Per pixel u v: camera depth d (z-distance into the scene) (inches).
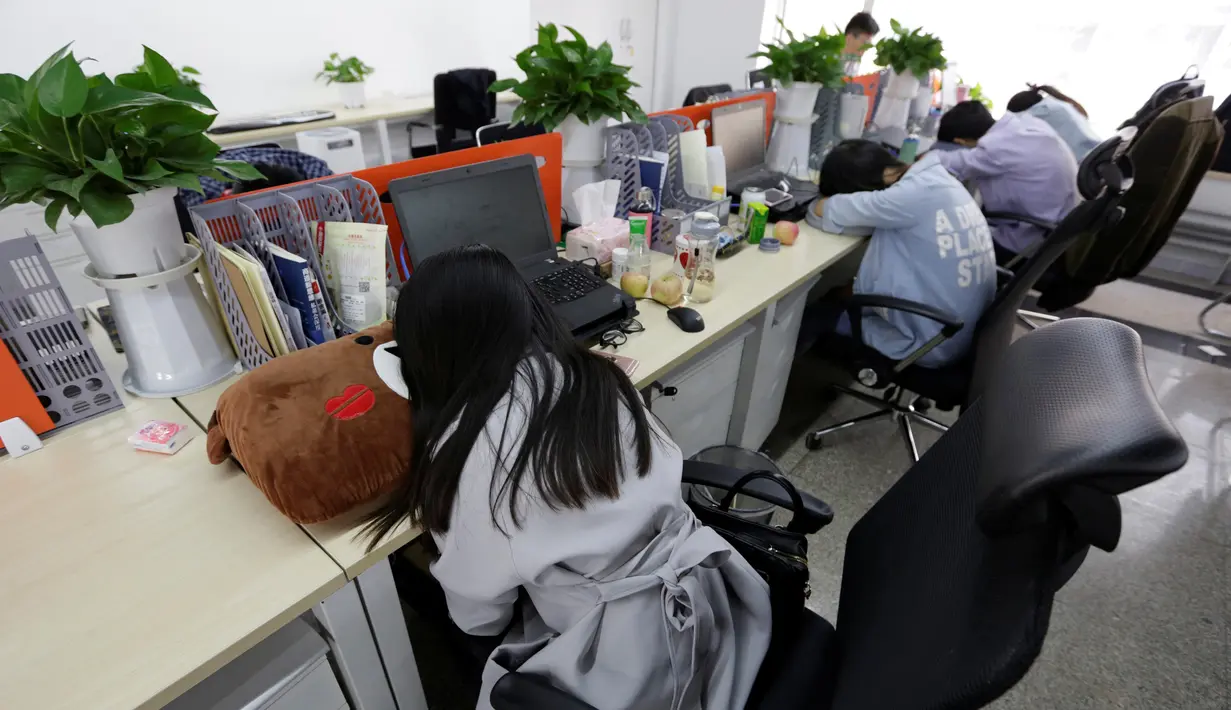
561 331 31.3
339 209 48.2
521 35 184.9
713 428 69.3
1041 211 94.9
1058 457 15.2
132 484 35.8
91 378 40.3
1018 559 17.1
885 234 71.6
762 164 99.3
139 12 120.6
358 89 148.5
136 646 26.7
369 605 34.7
